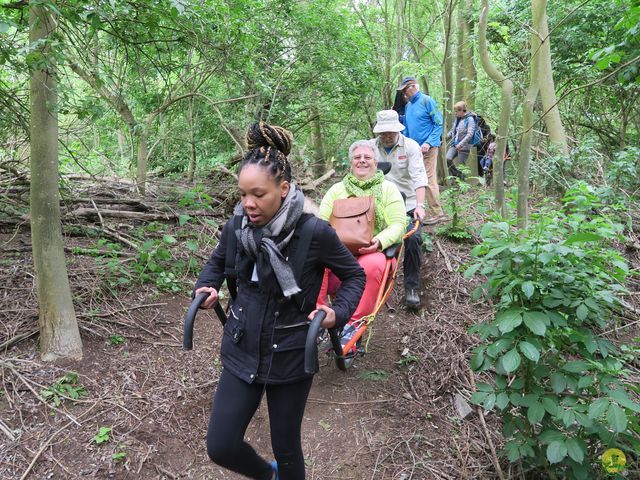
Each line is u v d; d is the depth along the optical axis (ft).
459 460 9.50
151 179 23.08
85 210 16.30
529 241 8.24
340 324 6.42
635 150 20.10
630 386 8.18
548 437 7.77
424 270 16.47
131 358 11.00
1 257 13.56
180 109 24.04
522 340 8.14
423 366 12.07
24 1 9.87
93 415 9.32
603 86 26.02
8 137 15.61
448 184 23.56
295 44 24.97
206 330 12.60
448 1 27.61
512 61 26.71
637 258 16.57
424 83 27.71
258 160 6.11
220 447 6.39
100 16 9.91
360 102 28.32
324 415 10.42
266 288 6.27
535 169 21.13
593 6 23.12
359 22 30.35
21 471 8.09
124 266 14.11
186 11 11.19
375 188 11.73
